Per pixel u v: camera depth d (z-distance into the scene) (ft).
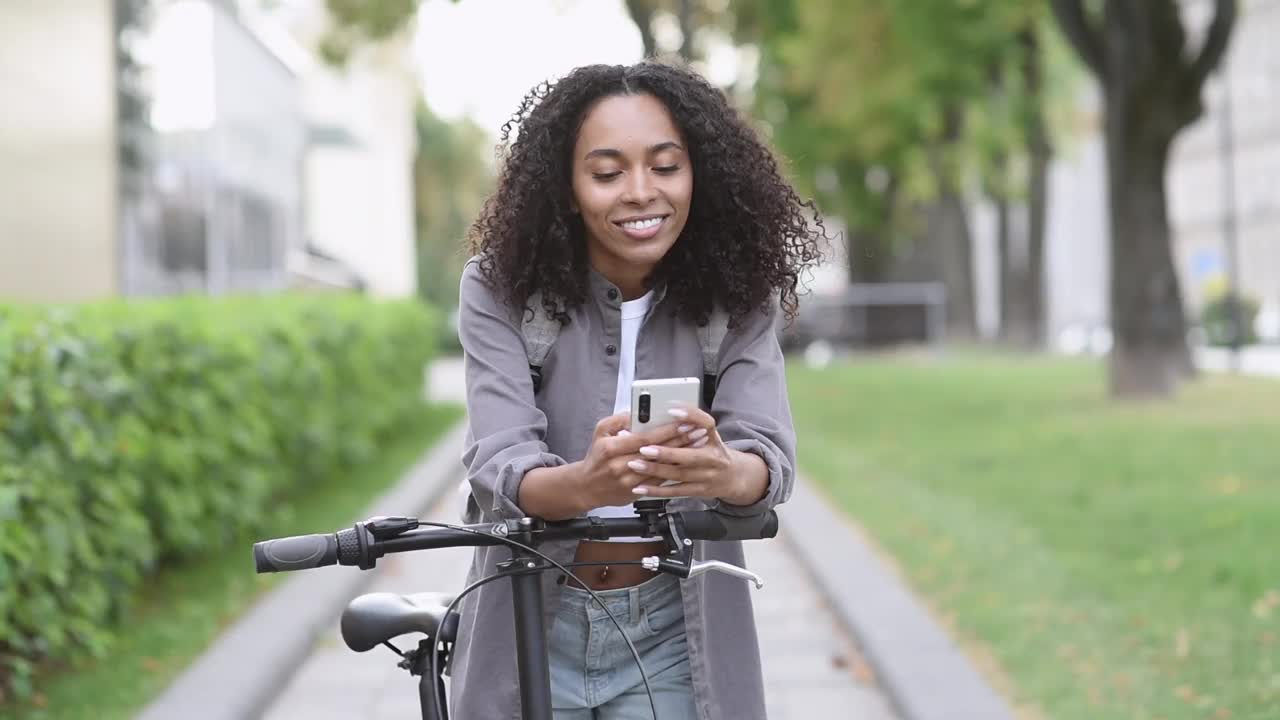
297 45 79.56
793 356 102.89
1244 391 53.21
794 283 8.34
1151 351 51.44
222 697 17.15
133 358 20.93
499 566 7.38
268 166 68.08
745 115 8.25
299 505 33.32
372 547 7.16
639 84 7.84
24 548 16.16
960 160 91.50
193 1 53.67
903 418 52.60
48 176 37.17
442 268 182.60
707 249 8.07
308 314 37.22
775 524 7.51
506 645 8.05
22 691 15.98
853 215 101.14
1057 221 154.51
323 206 126.21
